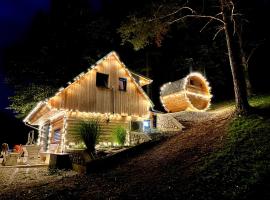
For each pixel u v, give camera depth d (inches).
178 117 790.5
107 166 460.8
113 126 786.8
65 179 409.4
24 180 420.8
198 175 304.5
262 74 1039.0
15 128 1486.2
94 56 1163.9
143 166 410.0
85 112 704.4
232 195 240.2
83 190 331.9
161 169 366.9
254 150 323.3
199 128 536.4
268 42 938.7
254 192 234.7
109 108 751.1
